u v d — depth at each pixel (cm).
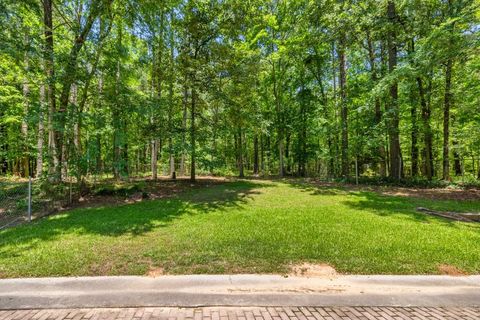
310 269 390
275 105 2009
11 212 756
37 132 1027
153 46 1254
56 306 299
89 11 948
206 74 1233
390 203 846
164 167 2048
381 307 304
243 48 1423
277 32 1736
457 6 1009
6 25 726
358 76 1684
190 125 1367
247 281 355
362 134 1434
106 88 997
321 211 735
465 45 823
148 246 466
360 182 1359
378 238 508
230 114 1360
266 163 2558
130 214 700
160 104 1113
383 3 1209
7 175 1623
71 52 885
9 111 1054
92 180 1245
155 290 332
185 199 929
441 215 687
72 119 834
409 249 456
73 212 740
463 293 337
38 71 847
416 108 1499
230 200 911
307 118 1941
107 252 440
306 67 1856
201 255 430
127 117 1024
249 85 1364
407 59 1049
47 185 845
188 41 1266
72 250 447
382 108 1571
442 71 1338
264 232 544
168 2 1150
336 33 1373
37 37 809
